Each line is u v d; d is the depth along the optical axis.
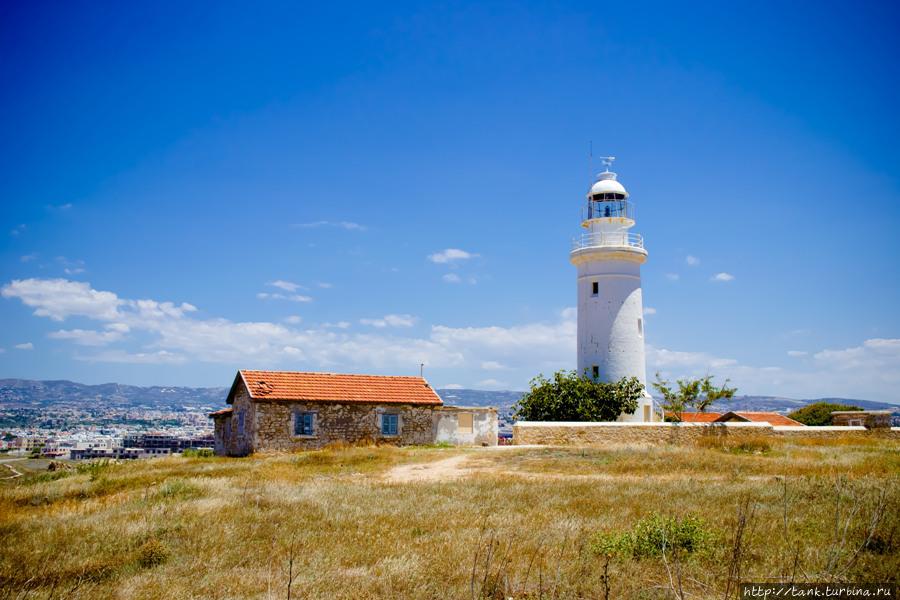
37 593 10.20
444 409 39.34
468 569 10.89
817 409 57.31
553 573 10.62
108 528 14.38
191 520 15.03
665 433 36.28
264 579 10.66
